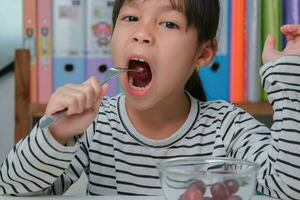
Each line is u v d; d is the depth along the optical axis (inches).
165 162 22.3
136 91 30.0
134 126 33.5
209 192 19.9
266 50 27.6
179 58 30.2
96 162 33.2
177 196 20.1
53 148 25.5
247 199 20.5
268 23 48.3
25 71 46.8
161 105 32.3
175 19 29.8
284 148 25.9
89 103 25.5
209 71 48.1
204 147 33.4
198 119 34.0
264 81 27.0
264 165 27.7
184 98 33.8
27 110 47.0
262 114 49.4
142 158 33.1
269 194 27.4
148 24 29.5
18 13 59.1
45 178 26.4
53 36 48.9
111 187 32.9
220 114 34.3
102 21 49.2
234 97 48.5
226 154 32.6
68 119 25.8
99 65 49.4
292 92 26.0
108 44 49.4
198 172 20.0
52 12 48.9
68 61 49.2
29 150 25.7
